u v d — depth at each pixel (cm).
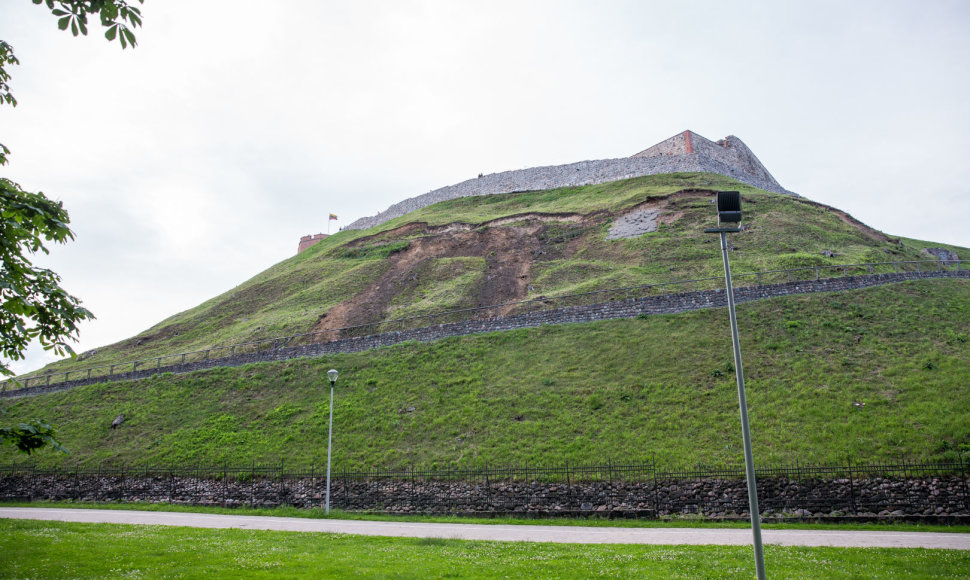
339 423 3438
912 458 2256
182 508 2939
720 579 1277
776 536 1856
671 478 2392
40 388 4966
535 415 3080
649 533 1980
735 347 1251
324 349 4462
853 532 1909
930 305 3462
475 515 2464
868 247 4884
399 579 1299
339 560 1500
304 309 5975
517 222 6919
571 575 1326
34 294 1160
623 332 3684
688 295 3794
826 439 2472
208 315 6844
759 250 4922
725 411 2794
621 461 2578
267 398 3956
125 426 3962
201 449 3481
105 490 3281
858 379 2833
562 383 3312
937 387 2655
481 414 3191
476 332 4153
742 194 6272
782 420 2648
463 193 9038
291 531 2053
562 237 6331
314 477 2936
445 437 3072
